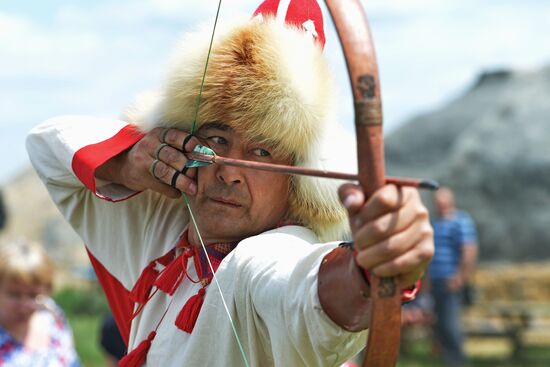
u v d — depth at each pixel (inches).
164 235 146.9
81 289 877.8
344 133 136.9
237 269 120.4
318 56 132.1
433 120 1005.2
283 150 130.4
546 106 916.6
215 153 132.1
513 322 687.1
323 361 108.5
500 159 871.7
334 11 97.4
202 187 131.6
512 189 862.5
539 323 687.1
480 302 739.4
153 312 137.9
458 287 521.7
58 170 153.3
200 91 130.3
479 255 864.3
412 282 95.6
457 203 874.1
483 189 871.1
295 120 127.4
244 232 131.7
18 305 242.5
